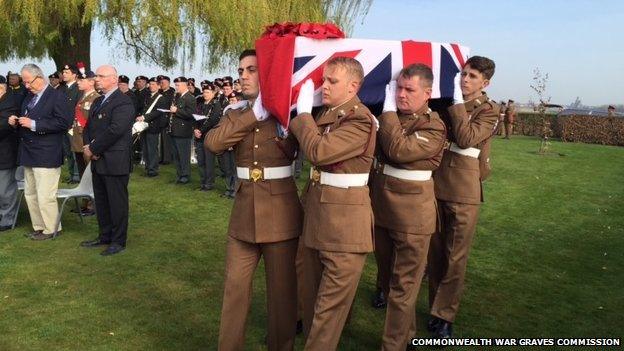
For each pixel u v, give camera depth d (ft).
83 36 37.96
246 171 9.71
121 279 15.06
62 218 21.74
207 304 13.52
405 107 10.07
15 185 20.07
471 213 12.00
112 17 34.96
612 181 38.32
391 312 10.44
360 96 10.26
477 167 12.20
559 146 66.23
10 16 34.19
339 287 8.89
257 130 9.53
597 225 24.34
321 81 9.49
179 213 23.21
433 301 12.44
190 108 29.68
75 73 26.35
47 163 18.38
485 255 18.93
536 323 13.19
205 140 9.85
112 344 11.28
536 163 47.32
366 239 9.02
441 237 12.44
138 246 18.20
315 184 9.26
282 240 9.64
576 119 78.38
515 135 86.94
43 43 39.60
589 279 16.66
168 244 18.57
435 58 11.13
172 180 31.22
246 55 9.66
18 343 11.17
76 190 20.38
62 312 12.75
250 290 10.02
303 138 8.73
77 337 11.53
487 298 14.75
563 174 41.01
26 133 18.44
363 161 8.98
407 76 9.88
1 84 19.26
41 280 14.79
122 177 17.28
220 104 27.66
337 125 8.89
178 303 13.52
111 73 17.07
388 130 9.95
